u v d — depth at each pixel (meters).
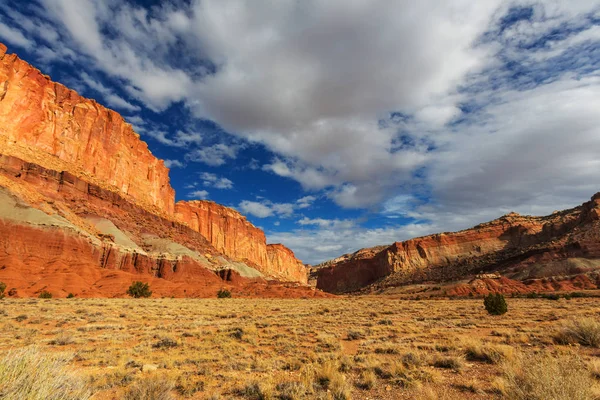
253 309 37.22
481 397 6.86
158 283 75.75
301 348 13.73
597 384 6.11
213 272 115.25
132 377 8.80
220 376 9.42
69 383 4.96
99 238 85.75
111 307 32.59
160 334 17.17
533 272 104.12
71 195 94.12
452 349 12.30
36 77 102.12
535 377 5.75
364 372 8.93
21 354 4.60
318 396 7.18
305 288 113.25
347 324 22.09
